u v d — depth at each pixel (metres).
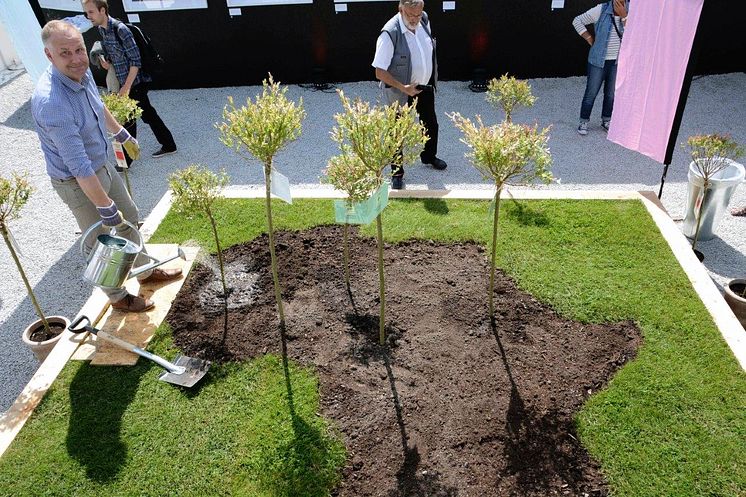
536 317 4.39
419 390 3.79
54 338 4.32
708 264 5.46
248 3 9.45
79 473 3.37
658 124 5.74
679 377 3.80
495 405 3.67
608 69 7.71
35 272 5.80
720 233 5.92
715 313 4.30
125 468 3.38
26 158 8.17
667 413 3.57
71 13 9.92
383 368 3.97
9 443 3.56
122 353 4.15
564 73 9.98
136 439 3.55
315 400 3.76
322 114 9.06
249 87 10.29
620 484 3.19
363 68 10.04
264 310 4.55
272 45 9.86
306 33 9.71
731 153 5.66
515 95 6.45
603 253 5.05
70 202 4.16
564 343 4.15
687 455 3.32
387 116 3.54
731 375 3.80
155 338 4.29
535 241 5.24
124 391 3.88
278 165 7.58
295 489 3.23
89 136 4.00
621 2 7.15
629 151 7.62
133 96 7.18
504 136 3.65
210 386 3.90
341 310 4.51
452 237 5.34
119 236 4.23
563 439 3.46
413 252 5.18
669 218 5.47
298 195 6.17
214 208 5.85
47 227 6.54
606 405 3.64
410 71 6.06
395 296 4.63
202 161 7.79
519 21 9.42
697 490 3.14
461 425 3.55
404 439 3.48
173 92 10.27
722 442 3.38
